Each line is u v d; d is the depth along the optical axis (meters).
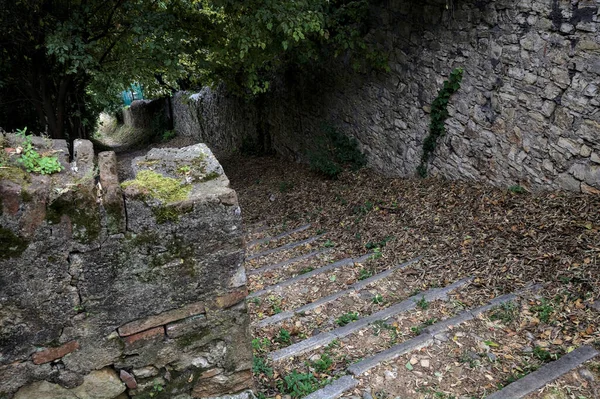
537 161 4.83
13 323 1.62
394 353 2.88
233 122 13.71
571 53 4.26
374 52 7.00
